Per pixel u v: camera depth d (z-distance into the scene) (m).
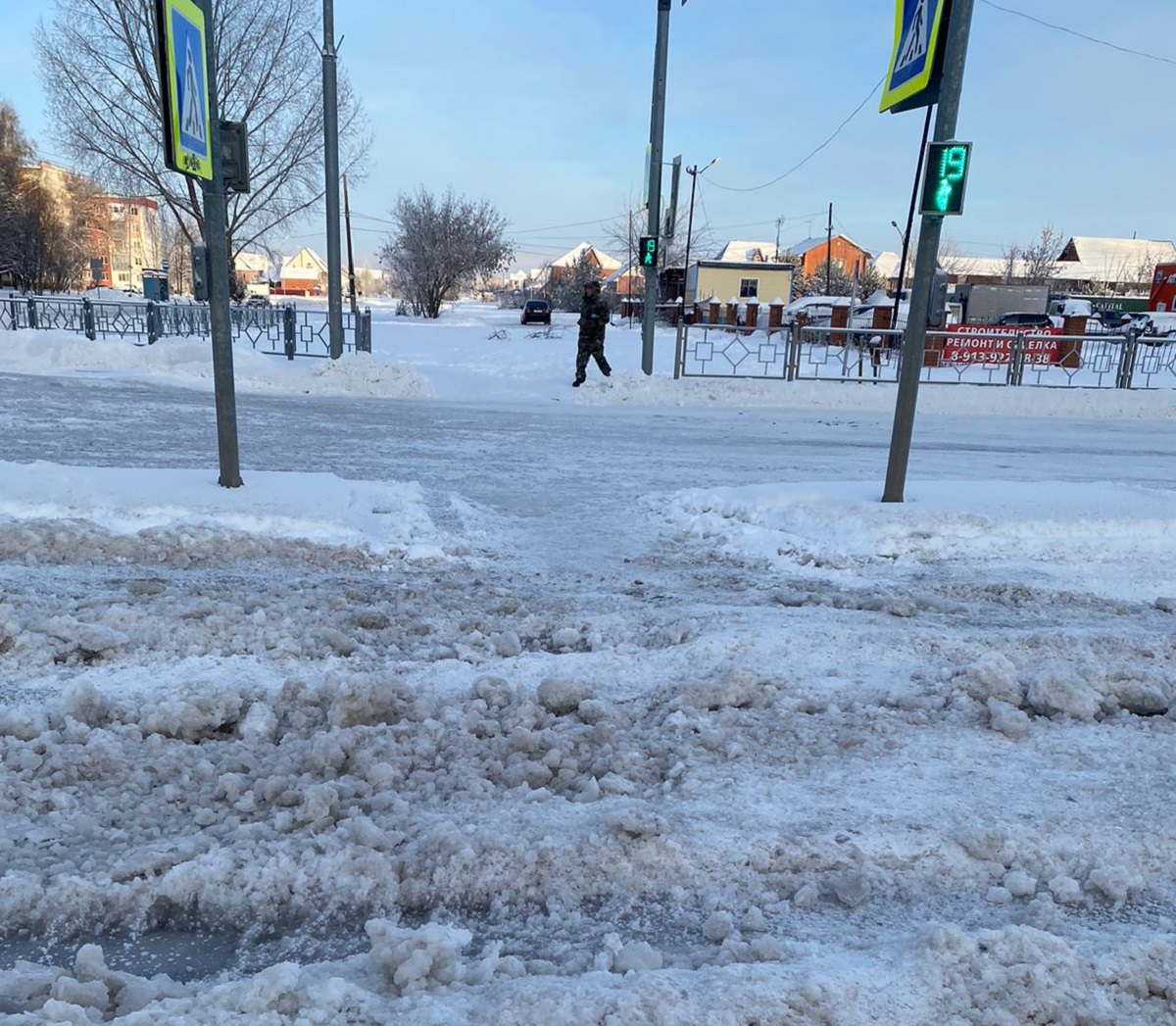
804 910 2.26
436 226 56.44
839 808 2.64
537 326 40.69
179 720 2.98
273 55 32.28
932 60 5.62
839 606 4.67
